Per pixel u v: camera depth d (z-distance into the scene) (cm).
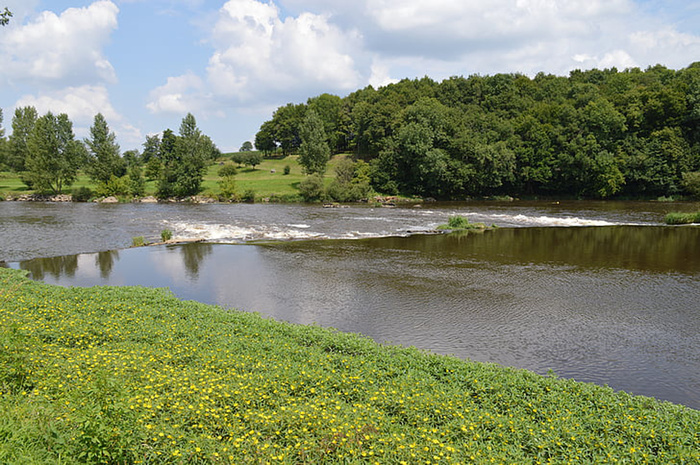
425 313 1797
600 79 12138
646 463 742
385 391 982
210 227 4241
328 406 888
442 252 3055
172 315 1548
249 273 2464
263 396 914
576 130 7669
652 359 1391
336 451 730
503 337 1555
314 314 1786
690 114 7312
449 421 862
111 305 1628
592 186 7500
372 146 10706
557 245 3312
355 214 5469
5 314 1402
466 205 6769
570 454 760
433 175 7788
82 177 10350
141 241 3325
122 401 728
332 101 13750
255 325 1482
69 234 3788
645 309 1848
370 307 1872
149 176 9744
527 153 7844
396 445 750
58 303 1611
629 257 2867
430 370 1144
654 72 11238
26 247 3222
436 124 8250
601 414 915
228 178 8125
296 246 3297
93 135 7931
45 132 7725
